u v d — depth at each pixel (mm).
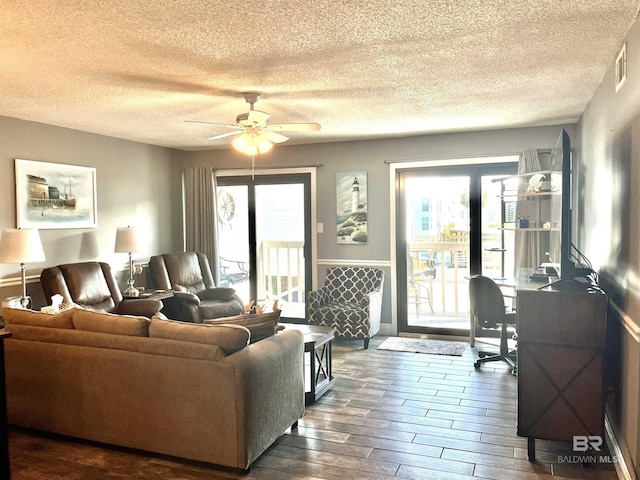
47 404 3318
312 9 2395
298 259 6941
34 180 5016
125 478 2842
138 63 3207
